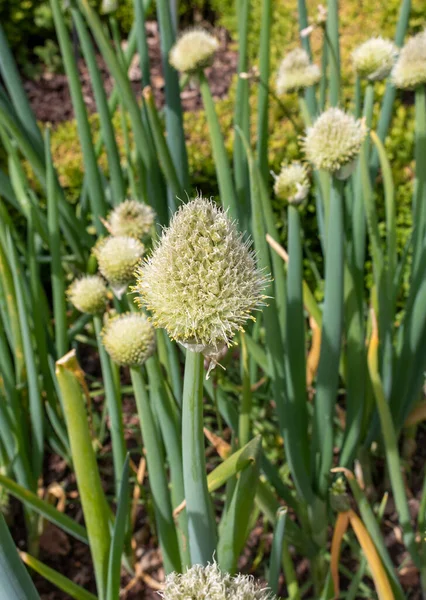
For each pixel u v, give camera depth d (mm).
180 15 1244
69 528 366
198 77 422
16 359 492
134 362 314
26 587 266
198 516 286
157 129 463
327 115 339
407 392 491
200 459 266
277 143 819
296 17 1035
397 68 414
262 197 406
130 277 344
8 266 458
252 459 290
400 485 393
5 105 552
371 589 464
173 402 382
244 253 226
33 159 554
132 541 476
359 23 1013
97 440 533
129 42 605
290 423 413
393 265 457
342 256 357
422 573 413
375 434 499
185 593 222
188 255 215
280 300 418
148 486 521
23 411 511
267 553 489
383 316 449
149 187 534
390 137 807
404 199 750
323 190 402
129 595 474
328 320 378
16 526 515
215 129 425
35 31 1168
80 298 373
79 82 543
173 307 219
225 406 415
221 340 226
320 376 399
